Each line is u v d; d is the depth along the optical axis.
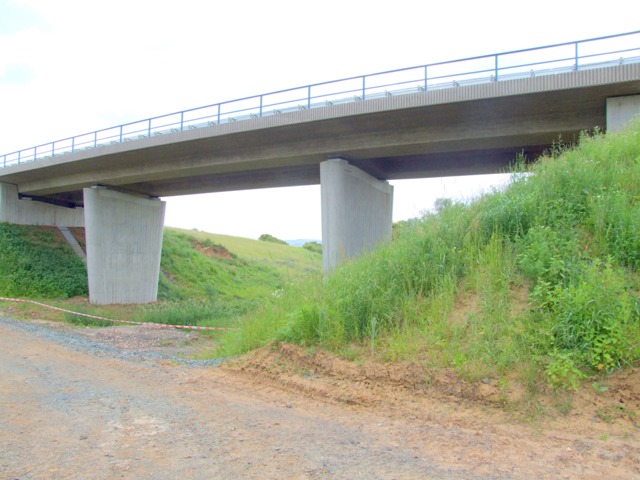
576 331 5.92
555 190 9.09
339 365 7.23
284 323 9.47
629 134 11.11
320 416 6.08
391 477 4.29
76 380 8.67
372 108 18.73
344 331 7.78
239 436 5.50
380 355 7.06
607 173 9.22
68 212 42.62
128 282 34.41
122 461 4.84
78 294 33.00
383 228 26.42
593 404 5.21
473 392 5.79
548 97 16.31
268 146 23.78
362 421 5.78
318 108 19.97
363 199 24.03
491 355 6.11
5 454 5.06
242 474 4.47
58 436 5.63
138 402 7.08
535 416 5.27
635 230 7.18
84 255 38.09
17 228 37.66
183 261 45.16
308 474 4.42
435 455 4.72
